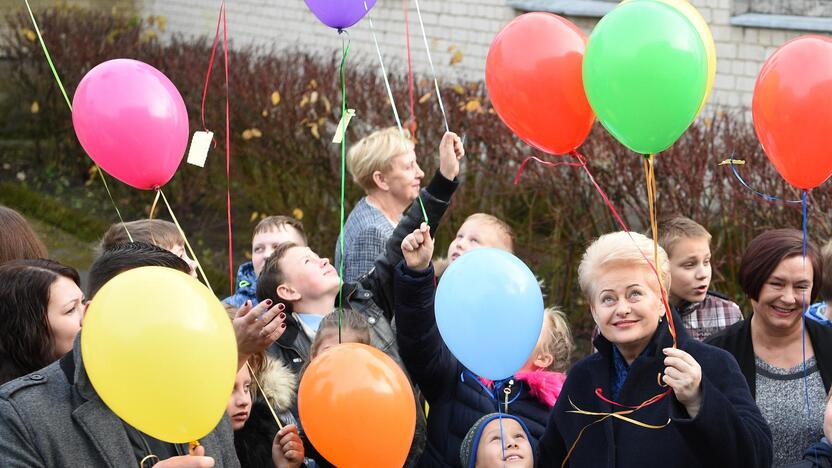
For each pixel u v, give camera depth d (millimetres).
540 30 3234
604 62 2988
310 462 3605
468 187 6742
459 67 9609
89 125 3406
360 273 4656
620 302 2973
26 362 3033
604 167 6062
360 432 2971
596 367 3143
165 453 2914
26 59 10820
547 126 3277
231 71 8602
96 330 2617
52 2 12586
